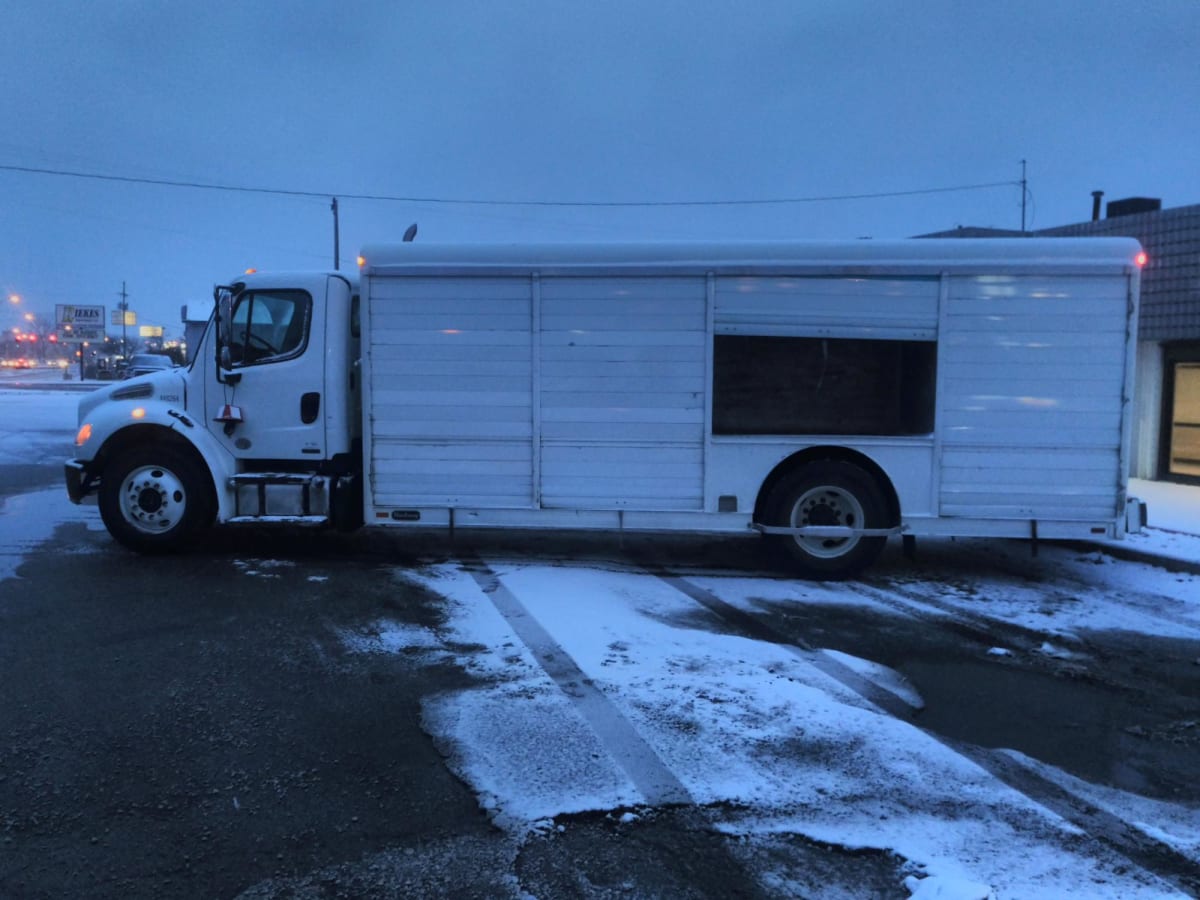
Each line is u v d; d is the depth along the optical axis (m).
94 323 88.94
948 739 4.48
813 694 4.94
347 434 8.09
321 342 7.97
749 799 3.76
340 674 5.18
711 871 3.25
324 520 7.92
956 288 7.31
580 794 3.79
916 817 3.65
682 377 7.51
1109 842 3.48
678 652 5.63
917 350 7.71
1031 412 7.34
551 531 9.80
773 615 6.61
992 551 8.98
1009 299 7.29
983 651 5.91
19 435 20.47
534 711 4.64
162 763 4.04
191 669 5.24
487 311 7.57
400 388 7.66
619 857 3.33
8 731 4.36
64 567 7.71
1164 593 7.41
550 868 3.26
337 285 7.97
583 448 7.61
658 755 4.15
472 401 7.63
